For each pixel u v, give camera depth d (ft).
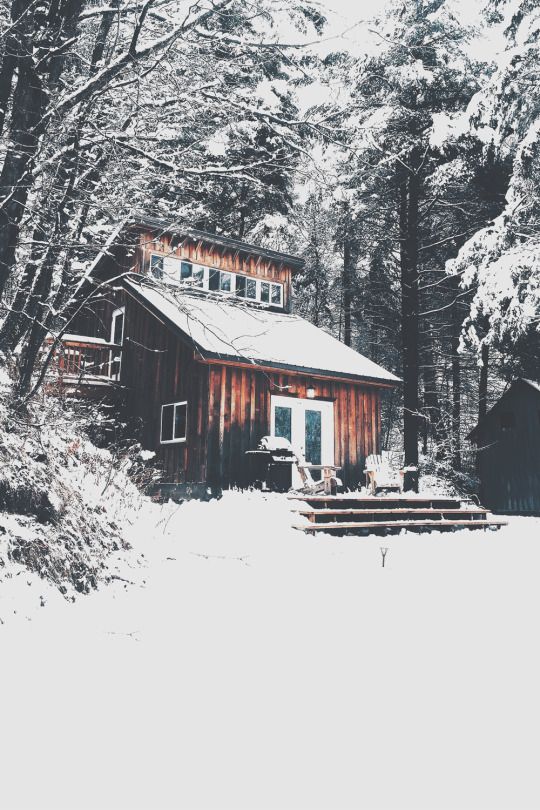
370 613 17.28
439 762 8.46
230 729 9.33
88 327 61.52
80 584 15.12
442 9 59.88
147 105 20.67
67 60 22.35
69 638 12.16
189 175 21.79
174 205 22.68
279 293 65.87
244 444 47.32
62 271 21.08
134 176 20.84
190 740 8.87
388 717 10.04
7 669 10.29
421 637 15.01
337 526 33.24
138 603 15.67
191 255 58.59
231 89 21.38
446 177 59.41
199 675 11.51
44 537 14.85
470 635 15.30
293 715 10.00
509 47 59.67
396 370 96.53
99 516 19.93
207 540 25.94
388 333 88.74
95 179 21.21
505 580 23.34
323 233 82.43
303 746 8.87
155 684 10.85
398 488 43.98
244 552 24.56
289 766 8.22
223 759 8.35
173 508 34.71
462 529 42.80
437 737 9.30
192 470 46.19
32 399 19.97
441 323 81.05
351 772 8.11
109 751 8.36
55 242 18.98
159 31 19.56
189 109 21.63
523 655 13.71
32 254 20.54
